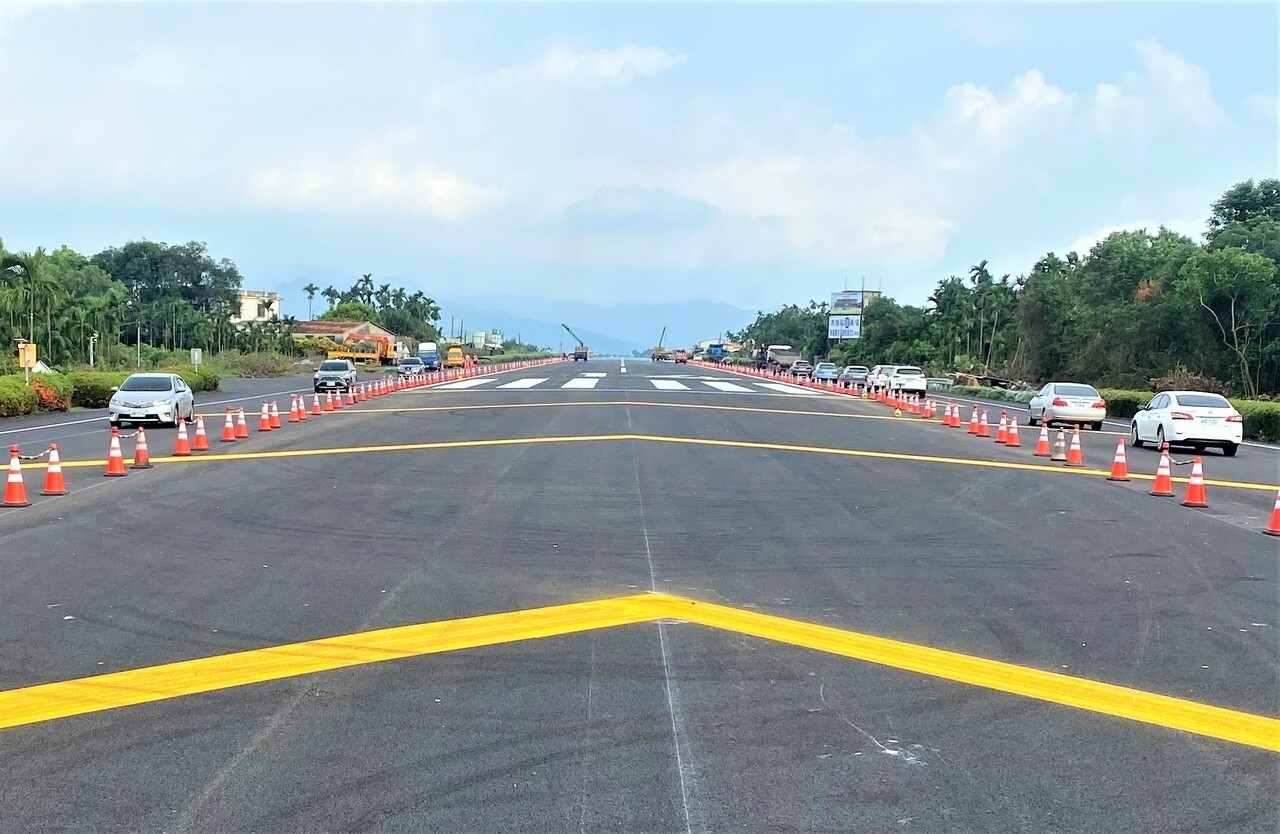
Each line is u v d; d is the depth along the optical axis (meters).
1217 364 50.75
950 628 8.42
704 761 5.55
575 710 6.31
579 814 4.91
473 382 55.12
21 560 10.53
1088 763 5.64
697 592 9.45
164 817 4.85
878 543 12.03
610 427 26.77
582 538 11.99
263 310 158.38
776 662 7.36
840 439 25.25
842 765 5.54
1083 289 68.50
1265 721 6.37
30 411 32.28
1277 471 21.09
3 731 5.93
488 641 7.80
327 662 7.26
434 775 5.33
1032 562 11.12
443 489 15.77
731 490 16.12
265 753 5.61
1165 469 16.59
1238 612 9.10
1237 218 66.31
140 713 6.23
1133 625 8.62
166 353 79.56
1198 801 5.18
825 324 128.88
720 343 143.38
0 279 57.97
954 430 29.56
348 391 42.78
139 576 9.86
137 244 123.44
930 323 99.69
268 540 11.71
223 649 7.56
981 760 5.66
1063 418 31.73
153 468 18.05
